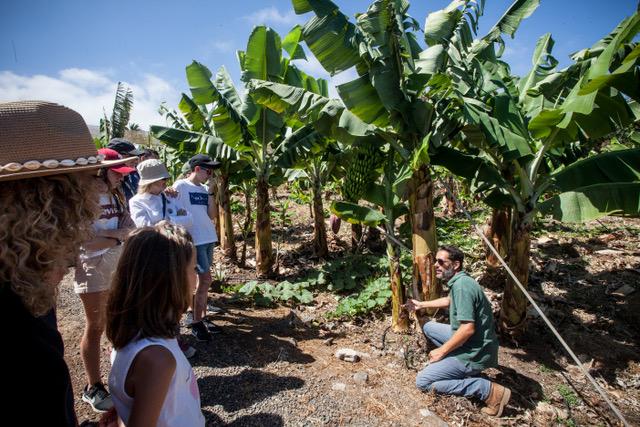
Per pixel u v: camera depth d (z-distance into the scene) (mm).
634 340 4414
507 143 3658
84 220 1065
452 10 3766
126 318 1187
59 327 4117
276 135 6020
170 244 1242
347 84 3652
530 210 4070
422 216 3947
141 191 3494
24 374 873
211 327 4258
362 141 4230
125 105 10461
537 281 5879
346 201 4410
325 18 3553
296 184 11266
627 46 3680
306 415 3018
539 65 4805
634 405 3439
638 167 3629
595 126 3611
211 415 2943
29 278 911
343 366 3787
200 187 4250
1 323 867
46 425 904
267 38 5277
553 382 3725
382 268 6238
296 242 8594
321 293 5883
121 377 1160
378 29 3449
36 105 1012
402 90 3678
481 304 3236
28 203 929
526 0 4316
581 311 5000
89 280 2607
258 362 3732
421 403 3258
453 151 4461
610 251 6836
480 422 3100
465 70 4047
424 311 4180
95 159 1095
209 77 5531
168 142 6621
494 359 3256
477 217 9125
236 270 6859
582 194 3619
